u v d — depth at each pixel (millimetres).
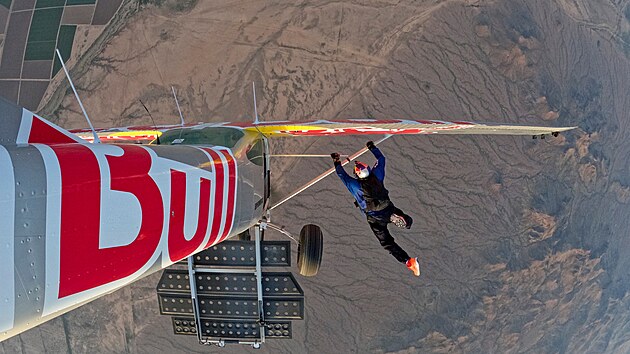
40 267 3371
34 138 4145
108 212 4023
